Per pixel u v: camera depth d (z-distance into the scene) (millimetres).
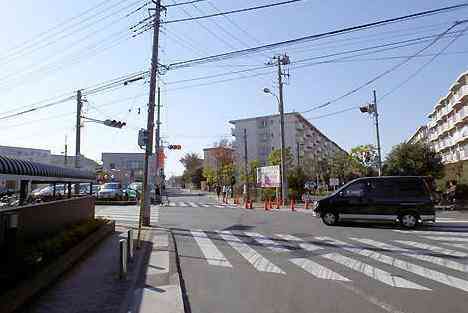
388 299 6430
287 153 47562
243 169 58875
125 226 17484
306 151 82875
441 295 6629
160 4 17922
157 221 19469
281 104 34000
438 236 13805
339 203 17047
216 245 12406
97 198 32375
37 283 6785
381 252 10781
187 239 13727
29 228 8617
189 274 8523
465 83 46938
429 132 73188
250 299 6559
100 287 7227
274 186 36625
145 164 17531
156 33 18000
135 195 35750
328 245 12039
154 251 11203
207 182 79375
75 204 12672
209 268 9125
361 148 53969
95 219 14453
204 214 23203
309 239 13312
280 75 33969
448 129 57750
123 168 97688
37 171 10352
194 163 108625
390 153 37312
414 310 5852
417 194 16000
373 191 16578
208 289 7258
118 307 6074
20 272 6465
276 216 21719
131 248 9250
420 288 7082
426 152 35281
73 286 7301
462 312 5734
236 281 7844
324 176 55594
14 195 14297
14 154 58438
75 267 8883
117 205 30688
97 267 8906
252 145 79125
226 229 16359
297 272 8547
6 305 5465
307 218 20422
